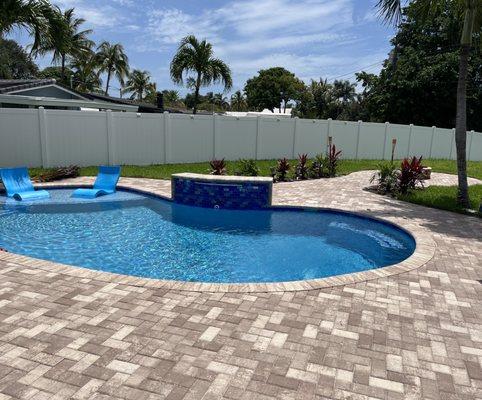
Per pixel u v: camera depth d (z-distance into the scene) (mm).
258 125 20156
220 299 4520
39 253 7406
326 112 58844
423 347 3672
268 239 8500
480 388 3115
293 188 13375
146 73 56500
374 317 4230
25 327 3818
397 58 35844
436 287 5129
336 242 8375
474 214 9727
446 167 20797
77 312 4141
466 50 9969
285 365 3318
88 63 38344
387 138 23875
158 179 14320
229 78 24109
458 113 10359
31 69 44938
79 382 3035
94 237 8398
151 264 6992
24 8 14109
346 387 3070
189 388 2996
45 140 15523
